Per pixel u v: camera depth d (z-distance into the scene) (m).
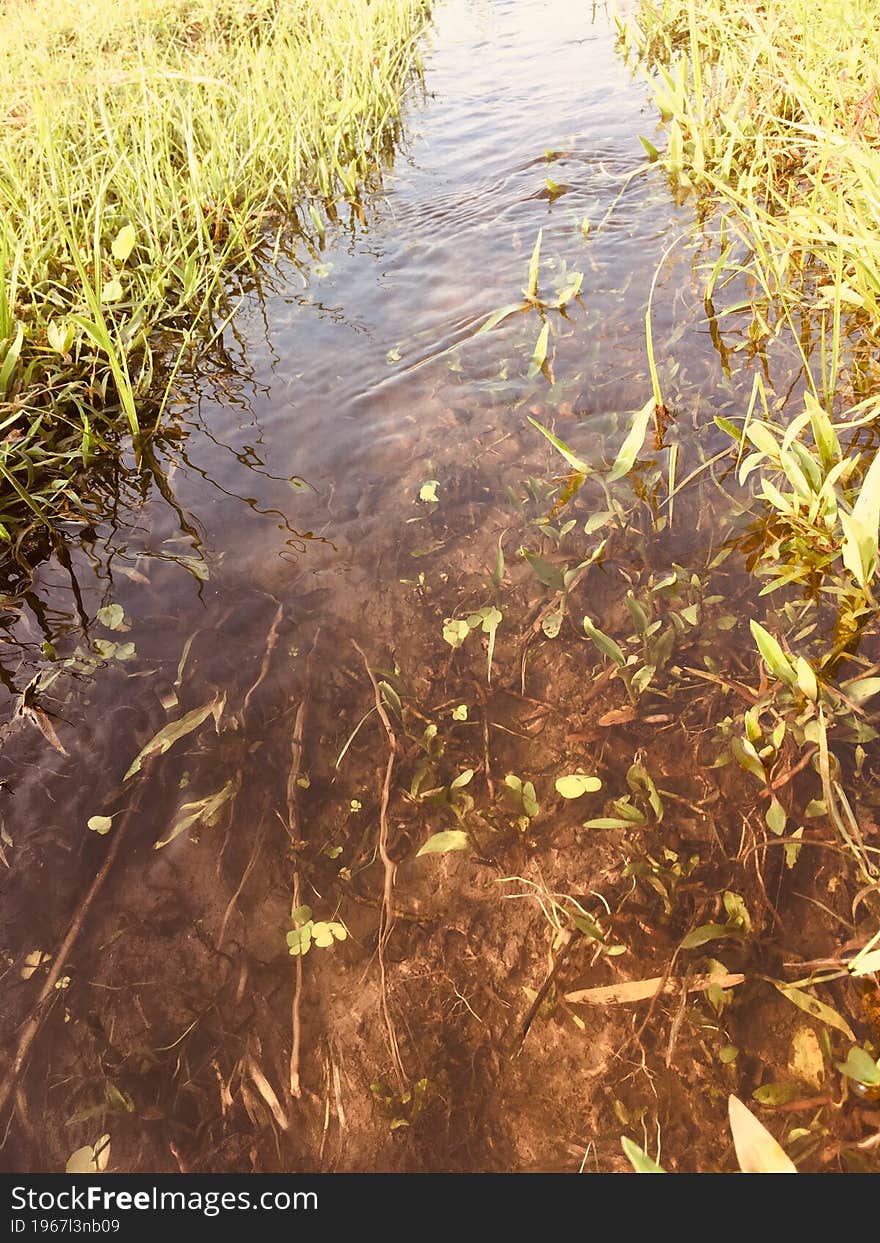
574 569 2.16
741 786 1.65
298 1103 1.34
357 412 2.97
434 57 7.11
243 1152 1.30
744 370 2.82
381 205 4.60
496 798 1.71
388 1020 1.42
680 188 4.16
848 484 2.23
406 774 1.78
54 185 3.56
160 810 1.76
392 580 2.26
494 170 4.77
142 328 3.38
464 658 2.02
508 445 2.69
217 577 2.34
